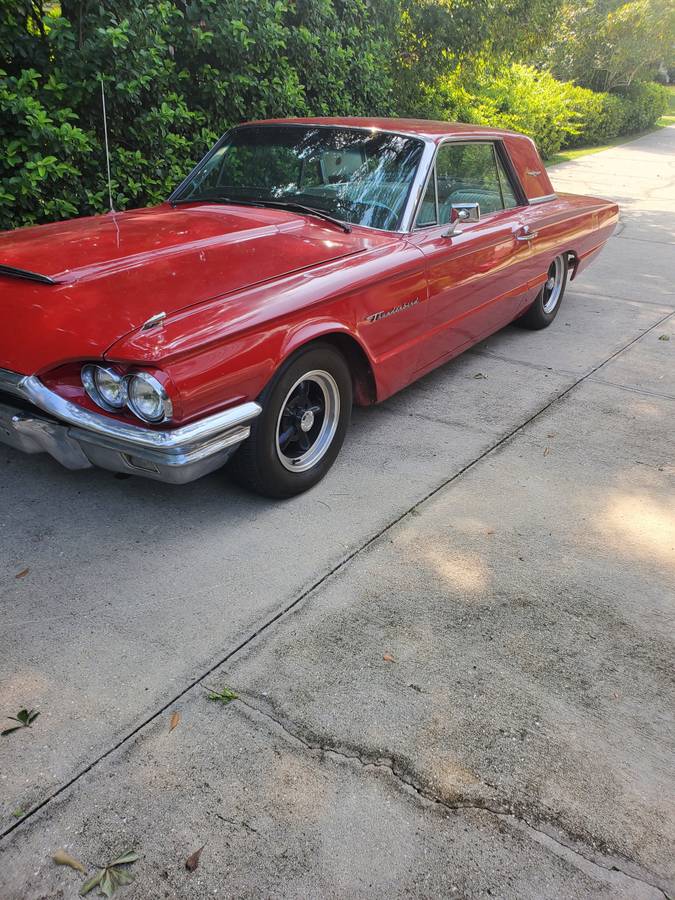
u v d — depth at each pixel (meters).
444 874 1.91
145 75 5.25
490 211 5.00
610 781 2.20
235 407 2.97
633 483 3.92
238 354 2.89
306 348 3.29
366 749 2.26
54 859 1.90
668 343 6.20
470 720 2.39
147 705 2.38
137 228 3.69
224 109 6.30
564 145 20.55
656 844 2.02
